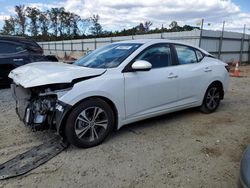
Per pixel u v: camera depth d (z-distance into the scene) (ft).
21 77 12.33
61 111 11.12
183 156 11.55
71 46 135.13
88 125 11.98
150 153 11.76
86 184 9.39
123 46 14.74
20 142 12.63
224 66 18.35
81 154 11.53
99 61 13.93
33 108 12.00
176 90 15.05
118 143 12.72
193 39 68.85
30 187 9.16
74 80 11.54
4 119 16.01
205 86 16.87
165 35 77.97
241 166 7.22
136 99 13.29
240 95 24.72
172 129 14.78
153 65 14.20
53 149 11.87
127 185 9.37
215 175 10.08
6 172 9.93
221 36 71.46
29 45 27.02
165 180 9.71
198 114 17.71
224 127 15.30
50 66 13.26
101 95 12.03
